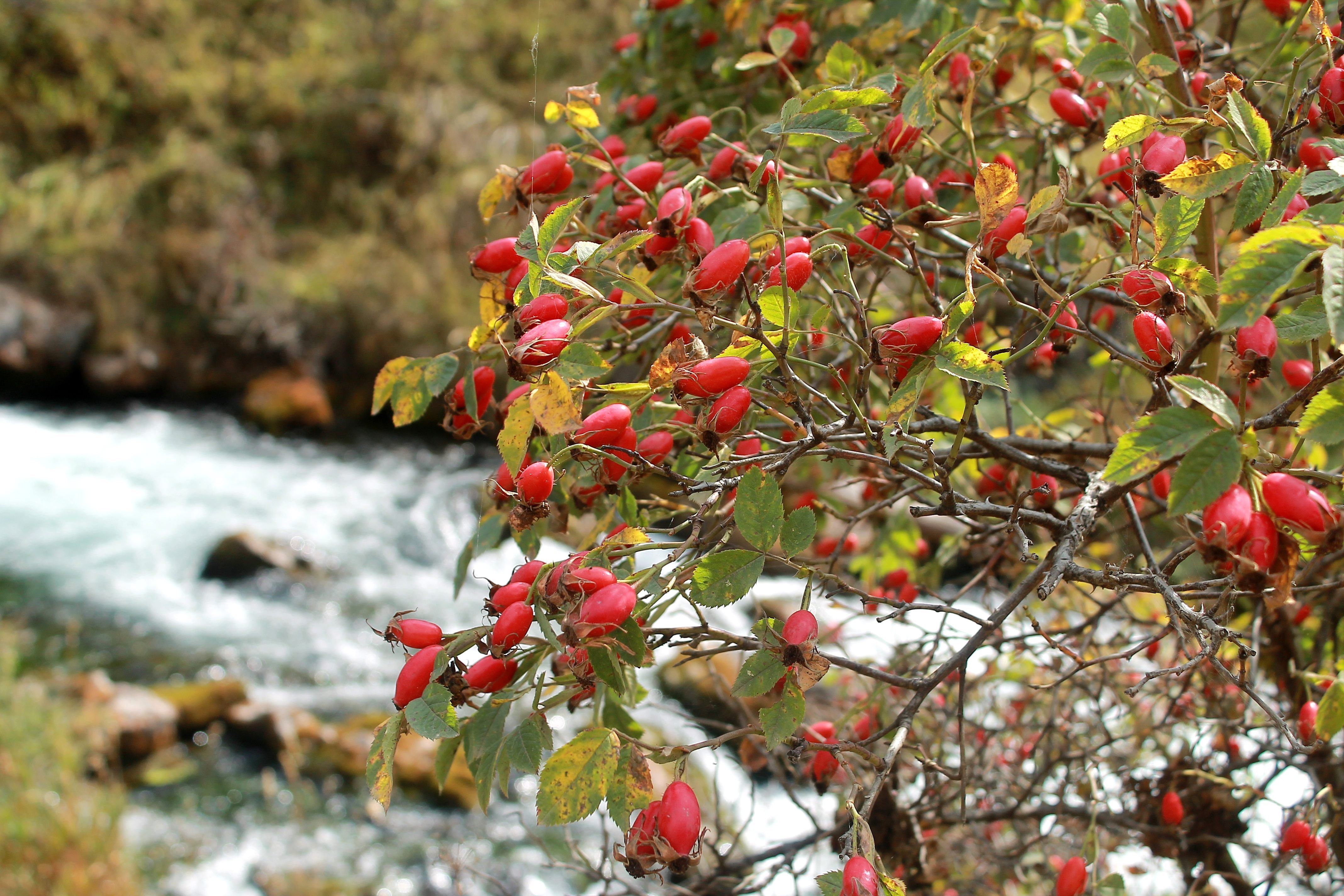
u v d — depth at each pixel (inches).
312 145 481.1
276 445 383.2
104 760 190.1
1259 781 78.5
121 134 470.3
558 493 52.4
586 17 450.9
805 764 71.0
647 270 48.2
